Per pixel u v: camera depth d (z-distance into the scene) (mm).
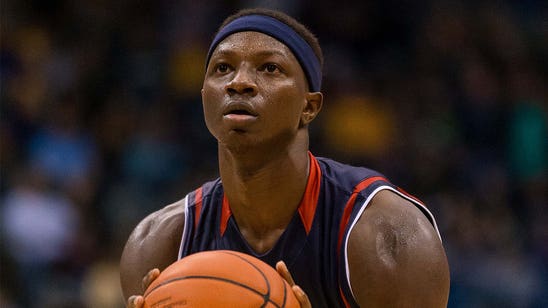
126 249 9734
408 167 26500
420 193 25578
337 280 8812
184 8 29984
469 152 27109
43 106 26422
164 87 28062
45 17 29891
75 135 25953
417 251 8477
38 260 22203
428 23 30359
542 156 27500
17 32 28531
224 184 9070
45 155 25031
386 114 28344
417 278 8422
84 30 29469
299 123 8961
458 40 29734
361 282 8578
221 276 7750
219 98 8555
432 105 28031
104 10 29984
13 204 22641
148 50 29078
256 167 8695
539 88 29219
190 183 25094
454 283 22719
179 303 7641
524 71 29688
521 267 23547
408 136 27469
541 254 24531
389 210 8727
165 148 26078
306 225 8938
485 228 24203
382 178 9195
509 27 30516
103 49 28891
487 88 28547
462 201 24781
